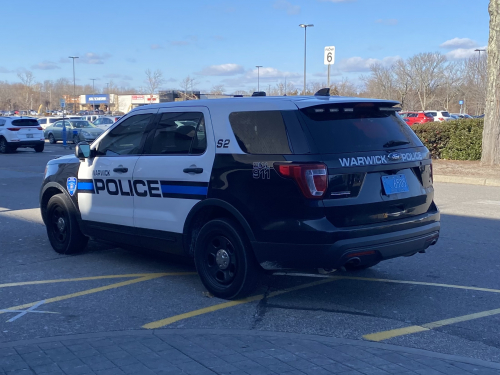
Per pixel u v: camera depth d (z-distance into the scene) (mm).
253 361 4012
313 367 3918
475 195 12938
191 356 4090
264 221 4977
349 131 5098
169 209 5852
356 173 4914
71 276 6430
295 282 6164
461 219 9789
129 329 4758
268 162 4965
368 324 4922
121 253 7527
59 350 4188
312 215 4773
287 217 4855
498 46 17156
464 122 19203
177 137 5875
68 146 32594
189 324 4898
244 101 5387
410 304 5449
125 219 6328
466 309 5316
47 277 6387
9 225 9453
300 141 4887
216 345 4312
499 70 17297
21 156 25453
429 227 5465
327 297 5652
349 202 4867
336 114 5148
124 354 4117
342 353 4180
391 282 6172
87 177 6824
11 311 5234
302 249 4824
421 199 5480
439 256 7262
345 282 6172
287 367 3914
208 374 3791
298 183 4781
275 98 5277
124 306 5383
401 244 5133
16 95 114062
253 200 5043
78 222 7074
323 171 4766
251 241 5090
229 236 5305
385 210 5113
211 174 5398
